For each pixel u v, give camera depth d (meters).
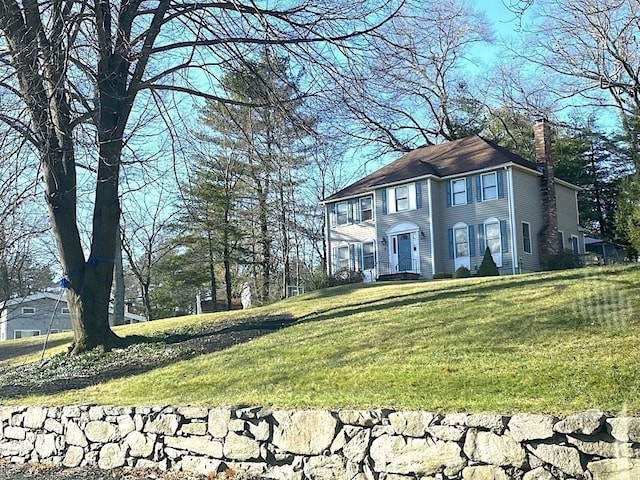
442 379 7.58
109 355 13.41
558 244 30.31
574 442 4.79
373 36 12.47
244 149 25.95
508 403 6.11
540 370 7.36
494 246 29.19
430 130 38.44
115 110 13.57
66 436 8.52
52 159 12.98
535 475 4.93
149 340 14.60
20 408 9.28
